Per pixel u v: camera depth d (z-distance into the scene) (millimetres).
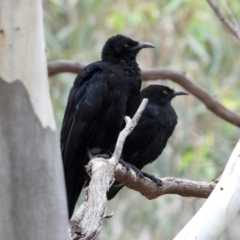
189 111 19422
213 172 17359
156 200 18938
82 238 6727
